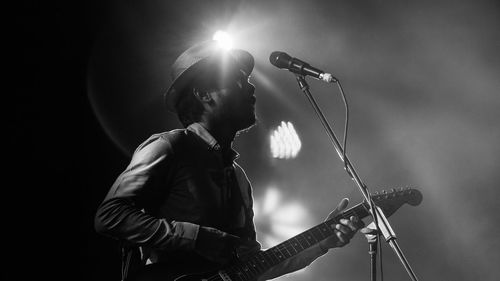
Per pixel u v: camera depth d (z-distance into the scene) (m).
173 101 3.03
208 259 2.60
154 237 2.49
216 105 2.89
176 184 2.66
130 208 2.52
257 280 2.76
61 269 4.84
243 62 3.04
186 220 2.64
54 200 4.88
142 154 2.62
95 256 4.94
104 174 5.05
